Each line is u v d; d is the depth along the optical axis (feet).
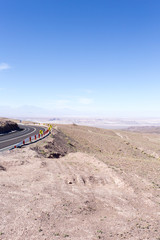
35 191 44.47
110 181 58.95
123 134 308.60
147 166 84.58
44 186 47.98
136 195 49.83
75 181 55.26
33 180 51.47
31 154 76.95
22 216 33.32
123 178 59.26
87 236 29.63
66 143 120.67
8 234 28.12
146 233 32.07
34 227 30.48
